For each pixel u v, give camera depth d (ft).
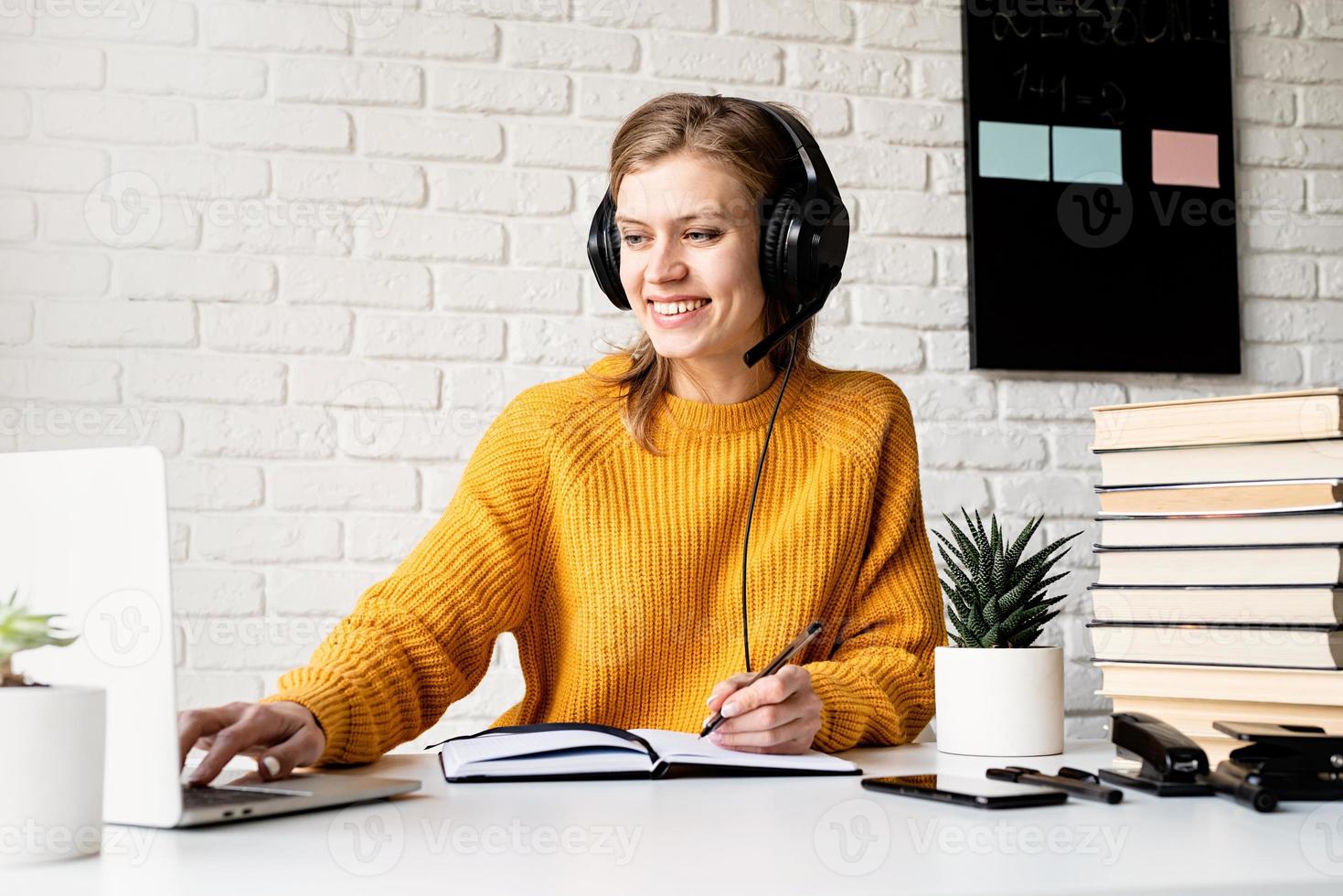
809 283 4.47
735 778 3.30
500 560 4.52
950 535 7.72
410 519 7.15
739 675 3.68
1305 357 8.35
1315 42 8.52
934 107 7.95
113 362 6.92
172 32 7.09
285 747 3.19
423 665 4.09
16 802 2.23
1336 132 8.47
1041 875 2.08
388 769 3.62
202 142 7.09
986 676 3.86
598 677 4.60
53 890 2.02
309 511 7.05
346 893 1.99
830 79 7.82
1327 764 2.88
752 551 4.68
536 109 7.47
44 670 2.67
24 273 6.86
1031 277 7.89
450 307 7.29
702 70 7.67
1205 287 8.13
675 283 4.45
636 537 4.61
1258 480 3.38
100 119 6.99
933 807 2.78
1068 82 8.04
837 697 4.01
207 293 7.04
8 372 6.81
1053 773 3.39
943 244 7.89
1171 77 8.18
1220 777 2.89
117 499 2.61
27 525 2.71
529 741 3.42
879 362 7.75
